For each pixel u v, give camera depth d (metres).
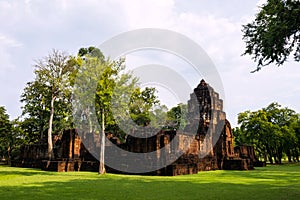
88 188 14.17
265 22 12.46
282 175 24.17
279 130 55.41
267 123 55.69
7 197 11.05
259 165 43.75
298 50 11.88
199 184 16.59
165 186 15.44
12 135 49.34
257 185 16.02
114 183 16.88
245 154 42.91
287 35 11.30
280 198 10.99
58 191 12.96
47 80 33.84
